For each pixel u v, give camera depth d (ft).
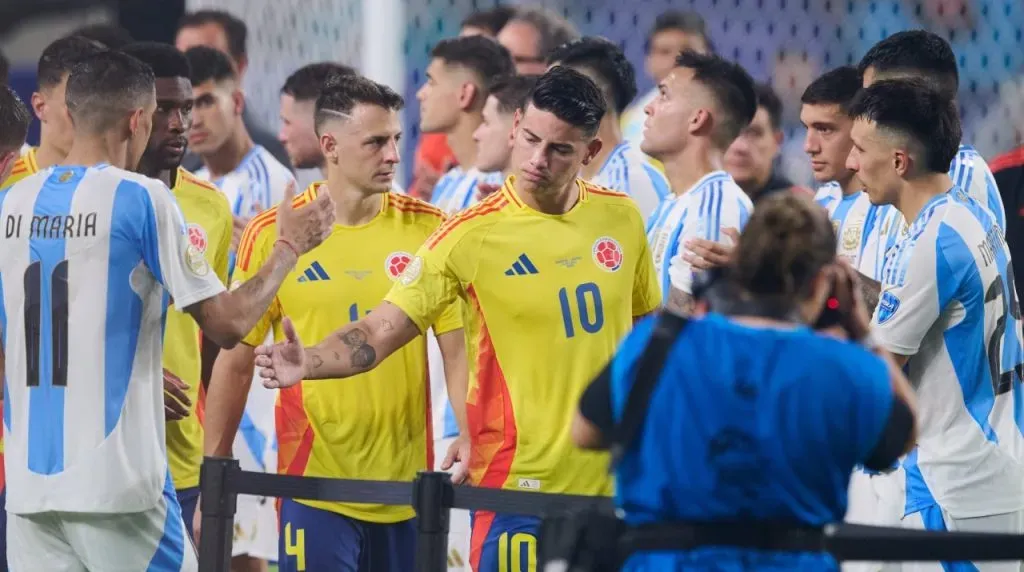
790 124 94.58
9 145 58.34
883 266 60.49
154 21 108.58
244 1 99.30
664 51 90.63
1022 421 56.80
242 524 74.38
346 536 59.93
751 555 37.40
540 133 52.42
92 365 51.13
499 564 54.65
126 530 51.98
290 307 59.93
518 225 54.13
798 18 95.50
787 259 38.01
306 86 79.46
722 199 61.41
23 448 51.98
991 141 93.15
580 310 53.93
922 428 55.98
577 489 53.88
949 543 43.88
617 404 38.58
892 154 55.31
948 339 55.21
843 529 45.11
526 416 53.83
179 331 65.87
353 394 59.47
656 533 37.99
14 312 52.06
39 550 53.11
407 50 95.81
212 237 67.21
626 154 73.15
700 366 37.86
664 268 62.49
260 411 75.61
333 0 92.17
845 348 38.01
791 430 37.40
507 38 89.92
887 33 95.71
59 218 51.37
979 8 94.12
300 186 92.94
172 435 66.28
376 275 59.77
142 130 53.21
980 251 54.39
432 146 93.25
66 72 63.46
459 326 58.18
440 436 72.59
